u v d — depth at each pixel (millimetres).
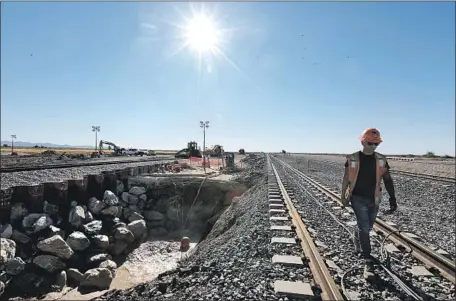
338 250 6039
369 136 5059
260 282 4621
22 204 12898
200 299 4285
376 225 8289
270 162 46594
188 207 22391
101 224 15109
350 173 5262
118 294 5117
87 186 17297
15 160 33656
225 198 22500
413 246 6176
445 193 14031
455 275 4844
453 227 8352
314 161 50844
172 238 18906
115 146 64625
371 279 4586
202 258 6547
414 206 11656
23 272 10578
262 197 13484
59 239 11680
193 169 33781
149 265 13953
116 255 14422
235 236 8297
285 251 5945
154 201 22391
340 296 3996
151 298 4594
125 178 22750
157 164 30078
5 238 10859
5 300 9625
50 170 20469
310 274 4879
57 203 14695
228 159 36875
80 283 10953
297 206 10914
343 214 9617
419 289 4434
